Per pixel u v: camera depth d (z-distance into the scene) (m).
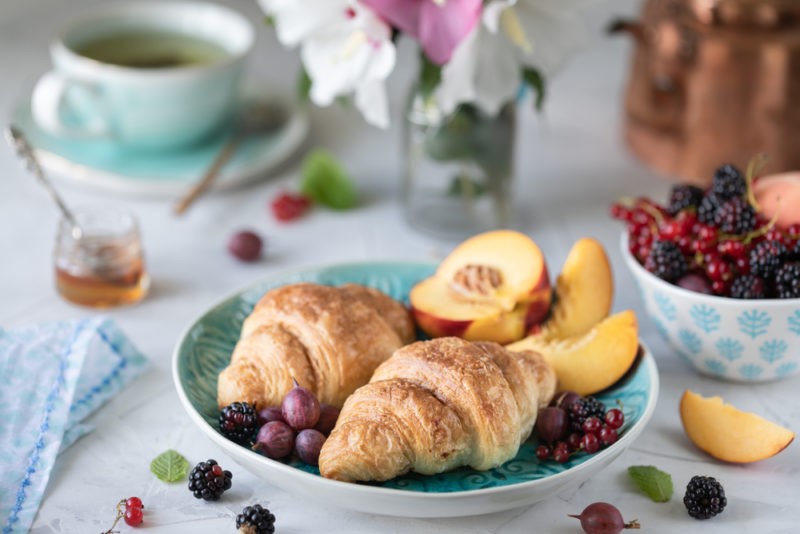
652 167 1.09
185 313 0.92
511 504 0.74
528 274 0.83
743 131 1.01
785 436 0.78
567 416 0.78
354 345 0.80
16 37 1.28
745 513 0.77
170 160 1.06
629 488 0.78
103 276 0.91
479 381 0.76
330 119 1.18
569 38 0.90
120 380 0.85
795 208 0.84
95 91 1.01
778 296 0.82
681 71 1.02
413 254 0.99
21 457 0.78
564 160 1.11
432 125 0.96
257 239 0.97
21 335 0.85
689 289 0.83
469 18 0.86
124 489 0.78
